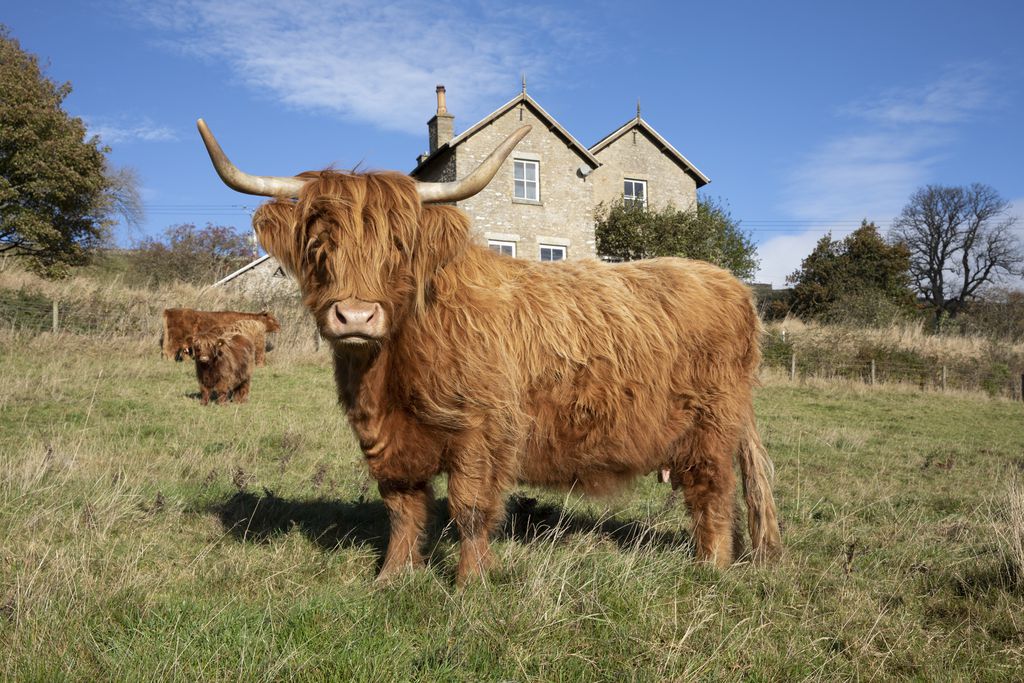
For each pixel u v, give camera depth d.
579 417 4.04
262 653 2.88
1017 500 5.77
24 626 2.98
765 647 3.20
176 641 2.90
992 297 55.22
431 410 3.61
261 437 8.64
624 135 33.78
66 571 3.57
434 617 3.29
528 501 5.36
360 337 3.10
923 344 26.77
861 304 37.91
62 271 29.39
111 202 36.25
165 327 16.33
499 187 28.48
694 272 4.77
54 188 27.94
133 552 4.20
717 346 4.54
